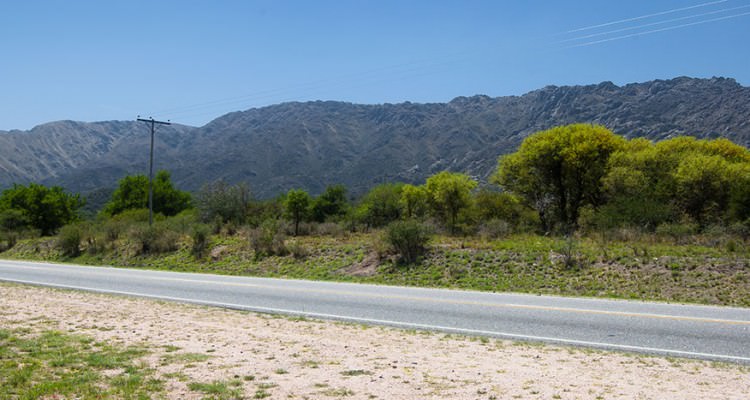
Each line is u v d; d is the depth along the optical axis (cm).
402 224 2256
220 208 4606
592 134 3881
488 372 728
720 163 3231
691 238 2227
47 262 3116
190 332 1001
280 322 1139
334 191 5078
